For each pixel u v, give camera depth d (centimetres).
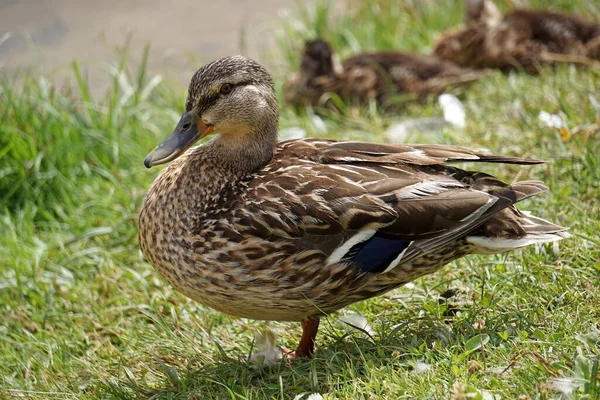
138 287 1057
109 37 1880
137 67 1756
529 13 1599
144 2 2069
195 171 852
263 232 804
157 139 1408
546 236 825
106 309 1020
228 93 869
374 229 808
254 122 869
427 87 1505
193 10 2027
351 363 779
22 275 1119
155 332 946
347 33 1828
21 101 1400
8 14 1970
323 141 890
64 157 1334
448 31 1688
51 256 1152
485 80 1505
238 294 821
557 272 884
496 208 811
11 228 1212
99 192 1286
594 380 668
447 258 842
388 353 806
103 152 1365
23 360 950
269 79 900
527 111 1287
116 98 1445
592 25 1585
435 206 805
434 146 861
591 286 851
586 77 1366
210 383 821
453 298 888
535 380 704
